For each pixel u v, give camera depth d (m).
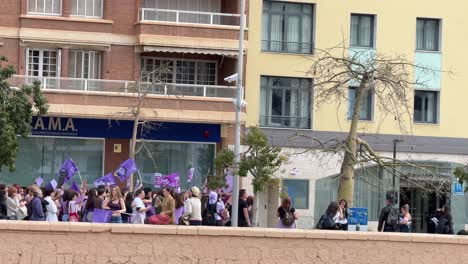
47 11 45.59
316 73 41.00
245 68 47.03
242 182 45.28
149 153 43.91
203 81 47.38
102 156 45.41
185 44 45.66
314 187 46.84
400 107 44.75
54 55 45.53
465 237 20.48
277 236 19.52
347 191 35.97
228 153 35.91
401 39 49.12
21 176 44.59
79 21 45.50
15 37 44.91
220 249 19.27
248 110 47.03
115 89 44.47
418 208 47.06
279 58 47.59
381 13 48.88
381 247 20.06
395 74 40.03
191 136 46.12
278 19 47.78
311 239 19.72
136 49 46.00
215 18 46.28
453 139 49.53
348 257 19.88
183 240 19.12
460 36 49.91
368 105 48.50
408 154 48.62
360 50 48.56
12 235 18.47
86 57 45.97
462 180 39.53
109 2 45.94
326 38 48.22
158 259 19.00
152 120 44.97
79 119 45.09
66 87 44.19
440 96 49.50
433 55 49.53
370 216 46.12
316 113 47.84
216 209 33.19
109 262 18.83
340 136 47.94
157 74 45.38
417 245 20.25
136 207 28.86
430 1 49.50
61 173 34.56
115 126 45.47
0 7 44.88
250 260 19.38
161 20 45.94
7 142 36.00
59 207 29.70
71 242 18.70
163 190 29.69
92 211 27.95
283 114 47.69
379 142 48.31
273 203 45.78
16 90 38.25
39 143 44.78
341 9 48.47
